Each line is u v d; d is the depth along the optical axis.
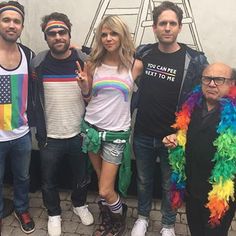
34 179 3.79
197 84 2.65
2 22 2.66
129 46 2.68
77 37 3.38
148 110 2.83
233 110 2.29
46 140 3.04
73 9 3.31
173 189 2.73
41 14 3.36
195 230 2.68
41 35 3.41
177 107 2.77
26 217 3.33
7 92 2.82
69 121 2.98
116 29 2.58
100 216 3.46
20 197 3.29
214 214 2.36
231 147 2.26
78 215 3.48
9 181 3.88
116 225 3.21
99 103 2.78
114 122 2.78
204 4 3.12
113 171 2.90
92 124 2.84
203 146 2.36
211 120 2.35
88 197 3.80
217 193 2.33
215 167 2.35
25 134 3.04
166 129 2.83
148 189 3.15
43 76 2.87
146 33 3.28
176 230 3.32
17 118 2.93
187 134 2.48
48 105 2.94
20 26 2.72
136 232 3.17
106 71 2.72
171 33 2.60
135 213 3.57
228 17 3.11
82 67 2.87
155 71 2.74
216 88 2.30
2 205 3.25
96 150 2.84
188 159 2.48
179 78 2.69
